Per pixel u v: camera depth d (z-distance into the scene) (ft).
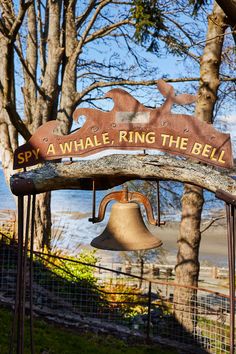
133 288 40.83
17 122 39.55
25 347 24.08
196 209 34.24
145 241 14.11
